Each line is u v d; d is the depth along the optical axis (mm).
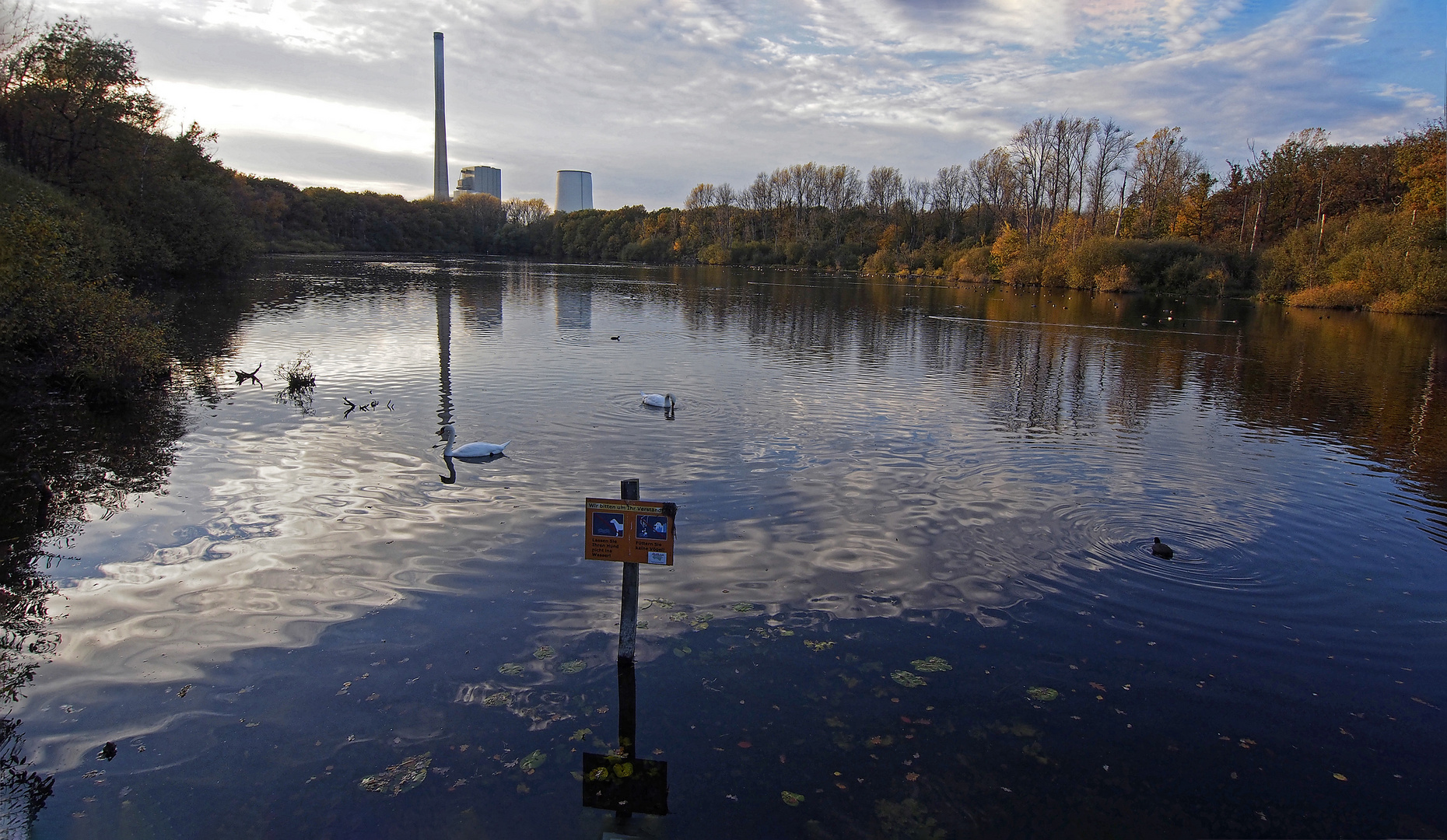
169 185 39062
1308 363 24422
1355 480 12320
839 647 7027
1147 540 9641
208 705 6016
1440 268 40250
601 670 6566
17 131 31250
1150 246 58000
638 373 19844
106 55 32469
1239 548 9469
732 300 45188
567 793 5199
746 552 8938
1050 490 11391
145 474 11125
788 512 10203
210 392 16609
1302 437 15016
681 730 5844
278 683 6293
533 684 6344
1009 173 79812
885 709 6180
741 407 16219
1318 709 6371
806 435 14086
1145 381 20797
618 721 5930
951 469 12297
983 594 8102
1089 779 5504
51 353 16719
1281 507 10969
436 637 6984
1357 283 44375
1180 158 69438
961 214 92312
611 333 28219
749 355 23625
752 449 13055
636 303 41750
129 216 36656
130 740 5613
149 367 16578
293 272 55438
